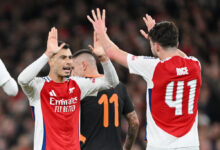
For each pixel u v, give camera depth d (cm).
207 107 4553
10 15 6166
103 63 1828
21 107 4556
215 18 6544
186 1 6425
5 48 5700
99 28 1767
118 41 5275
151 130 1678
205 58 5638
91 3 5900
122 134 3728
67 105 1847
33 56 5372
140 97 4525
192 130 1681
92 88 1900
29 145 4103
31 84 1791
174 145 1641
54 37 1777
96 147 2036
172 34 1684
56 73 1845
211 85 4931
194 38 5894
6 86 1706
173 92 1658
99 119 2053
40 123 1822
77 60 2145
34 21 6025
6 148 4228
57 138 1814
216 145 3878
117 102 2109
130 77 4803
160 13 6016
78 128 1881
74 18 5788
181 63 1680
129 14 5938
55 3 6138
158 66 1664
